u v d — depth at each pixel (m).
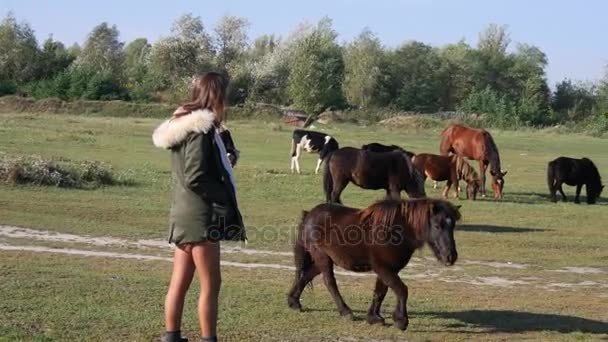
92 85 69.88
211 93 6.01
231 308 8.95
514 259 14.32
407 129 62.72
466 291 11.15
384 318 8.88
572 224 19.31
